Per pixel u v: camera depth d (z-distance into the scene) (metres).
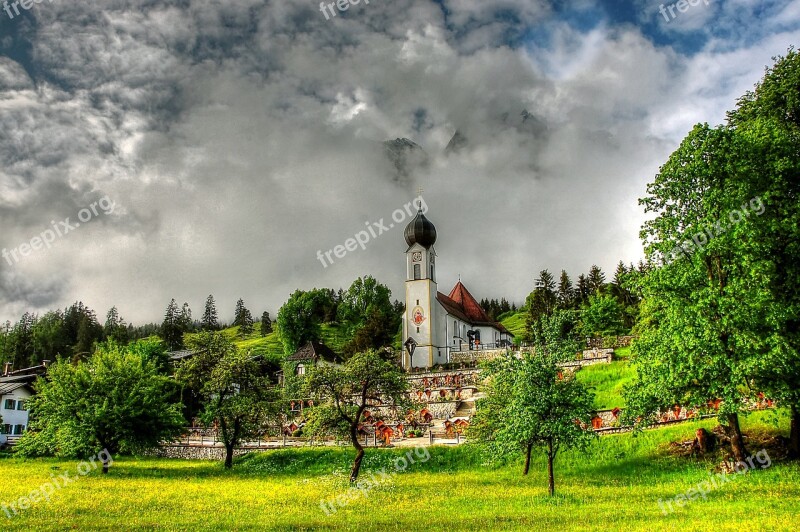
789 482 29.06
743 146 31.14
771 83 40.38
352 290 144.50
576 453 42.38
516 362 32.97
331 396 41.62
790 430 34.47
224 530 25.33
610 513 26.53
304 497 33.97
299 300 129.75
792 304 30.69
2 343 148.50
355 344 105.88
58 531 25.44
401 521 26.70
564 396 31.77
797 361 29.59
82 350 149.62
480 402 43.22
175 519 27.73
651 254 33.97
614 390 56.84
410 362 100.50
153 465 53.34
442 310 105.00
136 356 53.09
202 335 54.78
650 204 34.25
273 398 52.00
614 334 85.31
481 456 44.75
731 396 29.75
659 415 44.53
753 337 29.39
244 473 47.06
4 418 70.94
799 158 31.98
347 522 26.72
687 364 31.30
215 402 50.91
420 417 63.72
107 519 27.81
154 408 49.34
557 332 33.22
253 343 167.62
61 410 47.12
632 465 38.41
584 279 123.50
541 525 24.92
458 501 31.58
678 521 24.11
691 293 32.16
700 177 32.12
